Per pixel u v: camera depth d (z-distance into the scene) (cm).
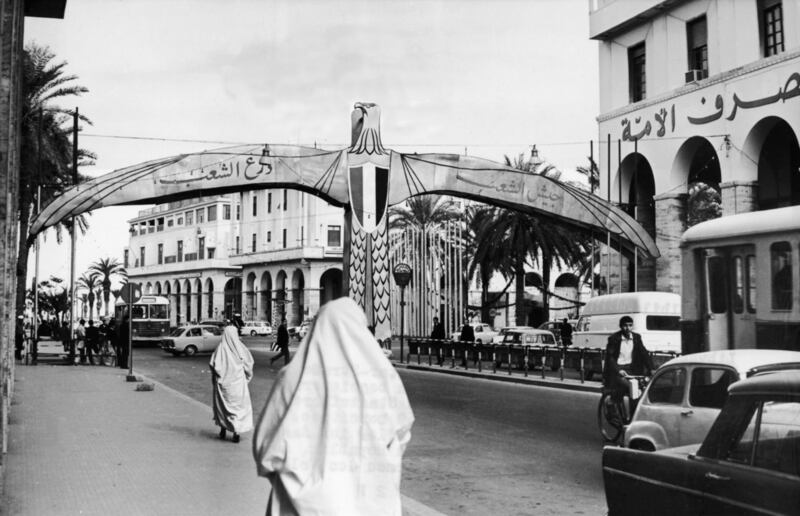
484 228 3831
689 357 691
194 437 1114
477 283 4591
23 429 1183
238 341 1091
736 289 913
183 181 3033
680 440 668
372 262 3244
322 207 6316
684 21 2627
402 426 290
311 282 6050
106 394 1738
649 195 3072
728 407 400
